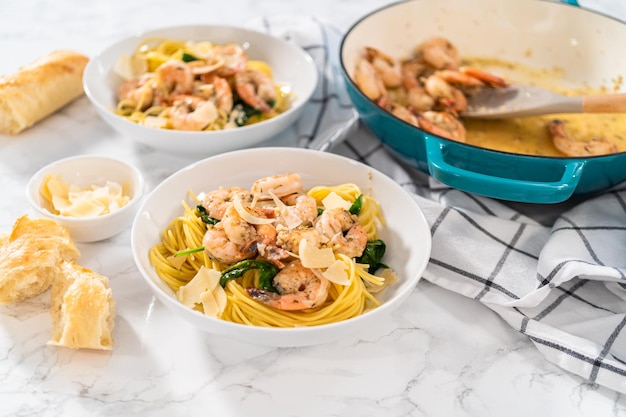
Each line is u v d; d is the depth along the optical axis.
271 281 0.62
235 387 0.59
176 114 0.78
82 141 0.81
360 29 0.87
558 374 0.62
